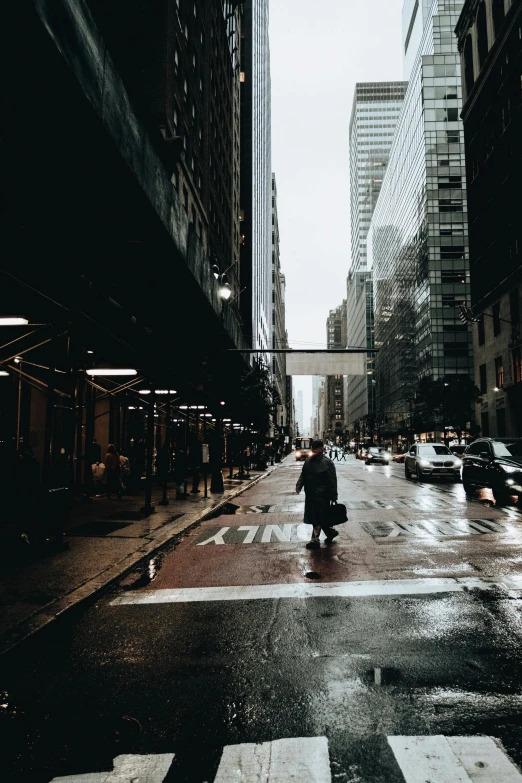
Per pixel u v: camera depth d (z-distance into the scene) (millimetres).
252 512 15602
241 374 35469
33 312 11438
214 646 5156
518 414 41656
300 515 14828
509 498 16125
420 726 3613
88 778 3094
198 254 19047
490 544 9797
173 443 31141
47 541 9117
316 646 5094
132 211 12938
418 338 83500
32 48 7844
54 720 3797
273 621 5828
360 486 24359
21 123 8992
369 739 3461
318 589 7020
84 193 11242
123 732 3613
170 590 7168
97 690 4266
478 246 49531
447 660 4699
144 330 14820
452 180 77875
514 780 2998
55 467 9602
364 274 159000
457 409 52906
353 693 4117
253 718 3770
